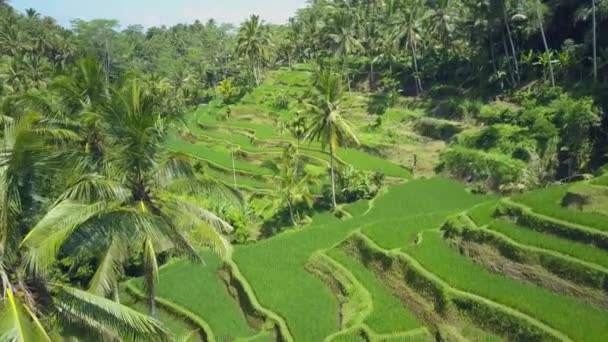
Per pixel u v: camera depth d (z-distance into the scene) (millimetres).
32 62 86250
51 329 13914
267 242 39906
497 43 65688
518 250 27656
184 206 20703
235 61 123125
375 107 73812
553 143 48188
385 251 32656
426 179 53781
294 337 28031
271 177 59250
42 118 21266
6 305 12352
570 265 25469
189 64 137625
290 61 112438
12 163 14008
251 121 84062
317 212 50312
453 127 60906
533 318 23562
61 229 14930
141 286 35938
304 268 35344
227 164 64375
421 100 71000
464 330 24953
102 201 17516
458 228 31875
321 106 49656
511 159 49219
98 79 26266
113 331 14188
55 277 28531
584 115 46469
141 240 20250
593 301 24031
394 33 78062
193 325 31469
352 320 28078
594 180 30688
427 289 28125
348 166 54688
